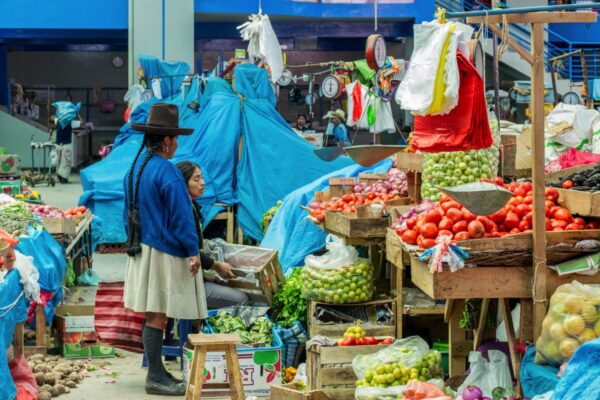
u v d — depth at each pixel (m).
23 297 7.42
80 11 23.62
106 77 33.44
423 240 6.09
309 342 7.26
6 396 6.48
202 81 16.28
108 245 15.00
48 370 8.27
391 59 12.71
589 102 18.41
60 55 33.12
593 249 6.05
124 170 15.23
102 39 29.53
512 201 6.36
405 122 26.66
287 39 29.08
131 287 7.99
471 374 6.55
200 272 8.04
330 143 19.80
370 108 14.31
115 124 33.47
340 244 8.34
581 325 5.66
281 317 8.56
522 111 22.02
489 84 25.67
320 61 30.67
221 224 14.52
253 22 15.25
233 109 14.66
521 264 6.03
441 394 6.04
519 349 6.18
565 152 8.01
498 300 7.22
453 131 6.16
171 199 7.81
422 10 24.19
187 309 7.88
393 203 8.67
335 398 7.00
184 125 15.34
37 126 30.66
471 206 5.57
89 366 8.78
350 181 10.22
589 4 6.18
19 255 7.52
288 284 8.74
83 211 11.78
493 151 7.84
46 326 8.98
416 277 6.28
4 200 11.23
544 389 5.68
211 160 14.22
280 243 11.12
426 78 5.94
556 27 27.80
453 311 7.28
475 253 5.91
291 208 11.36
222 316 8.16
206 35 25.52
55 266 9.12
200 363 7.19
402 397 6.20
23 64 33.00
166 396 7.92
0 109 30.55
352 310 8.15
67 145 25.91
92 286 10.82
